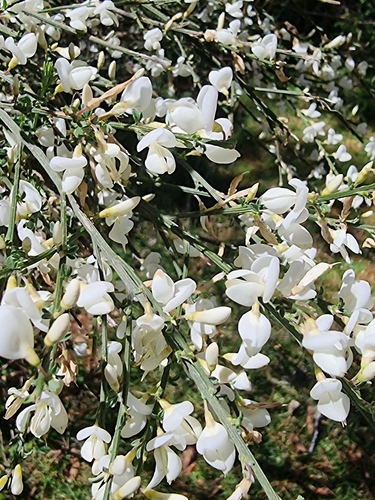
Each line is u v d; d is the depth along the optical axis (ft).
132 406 0.51
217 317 0.49
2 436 1.19
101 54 0.78
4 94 0.89
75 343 1.16
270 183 1.60
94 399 1.26
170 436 0.47
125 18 1.21
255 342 0.48
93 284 0.46
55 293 0.47
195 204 1.49
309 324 0.49
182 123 0.55
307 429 1.30
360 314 0.51
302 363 1.34
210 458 0.47
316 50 1.27
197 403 1.26
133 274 0.53
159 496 0.48
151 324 0.50
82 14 0.74
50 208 0.74
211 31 0.92
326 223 0.58
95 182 0.66
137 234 1.40
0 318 0.40
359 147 1.69
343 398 0.49
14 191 0.56
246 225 0.72
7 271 0.48
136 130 0.58
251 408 0.56
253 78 1.30
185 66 1.06
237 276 0.50
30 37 0.66
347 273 0.56
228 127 0.58
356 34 1.80
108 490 0.46
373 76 1.71
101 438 0.49
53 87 0.80
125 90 0.58
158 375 1.25
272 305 0.52
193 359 0.50
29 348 0.41
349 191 0.57
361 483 1.27
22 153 0.64
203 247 0.67
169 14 1.24
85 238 0.90
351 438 1.29
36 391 0.40
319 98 1.14
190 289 0.50
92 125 0.58
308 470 1.27
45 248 0.57
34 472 1.22
